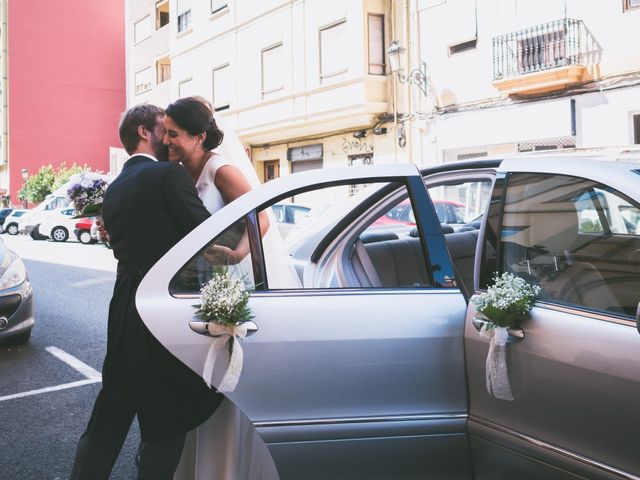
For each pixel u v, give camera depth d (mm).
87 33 47125
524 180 2395
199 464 2211
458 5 13969
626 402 1837
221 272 2143
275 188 2373
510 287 2109
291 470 2160
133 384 2164
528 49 12547
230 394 2113
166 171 2275
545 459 2023
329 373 2188
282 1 18250
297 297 2260
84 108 47031
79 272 12984
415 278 2562
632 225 2041
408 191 2498
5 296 5777
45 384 4832
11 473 3242
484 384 2203
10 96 44781
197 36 22688
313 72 17312
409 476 2240
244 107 20078
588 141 11773
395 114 15609
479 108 13695
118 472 3232
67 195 2695
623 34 11125
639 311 1784
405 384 2232
